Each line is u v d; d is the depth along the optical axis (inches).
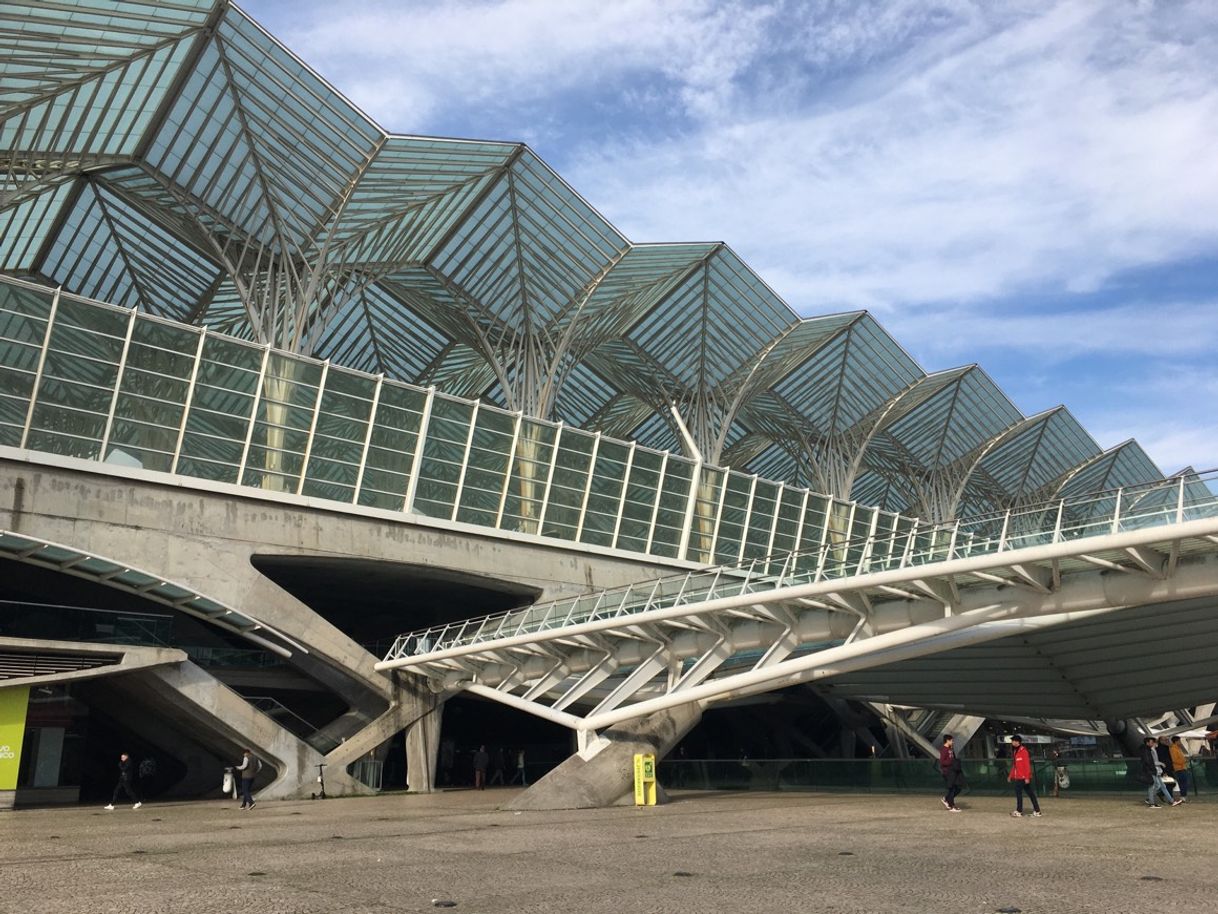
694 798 944.9
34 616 929.5
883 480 2920.8
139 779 1154.7
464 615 1695.4
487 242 1589.6
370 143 1291.8
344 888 375.2
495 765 1384.1
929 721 1596.9
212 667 1132.5
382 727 1160.2
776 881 386.3
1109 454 3051.2
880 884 375.2
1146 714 1155.9
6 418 1047.6
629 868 428.8
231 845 540.4
